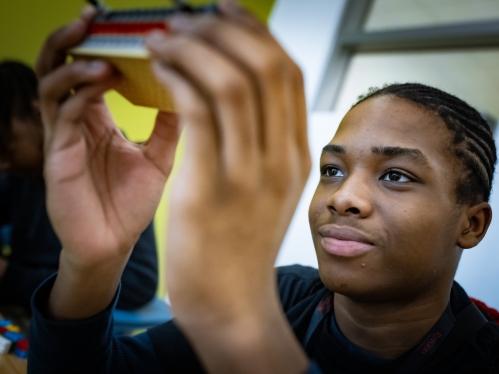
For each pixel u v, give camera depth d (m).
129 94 0.45
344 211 0.50
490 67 1.82
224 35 0.27
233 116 0.26
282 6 2.41
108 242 0.47
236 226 0.27
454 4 1.96
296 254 1.77
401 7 2.12
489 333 0.57
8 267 1.18
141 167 0.51
